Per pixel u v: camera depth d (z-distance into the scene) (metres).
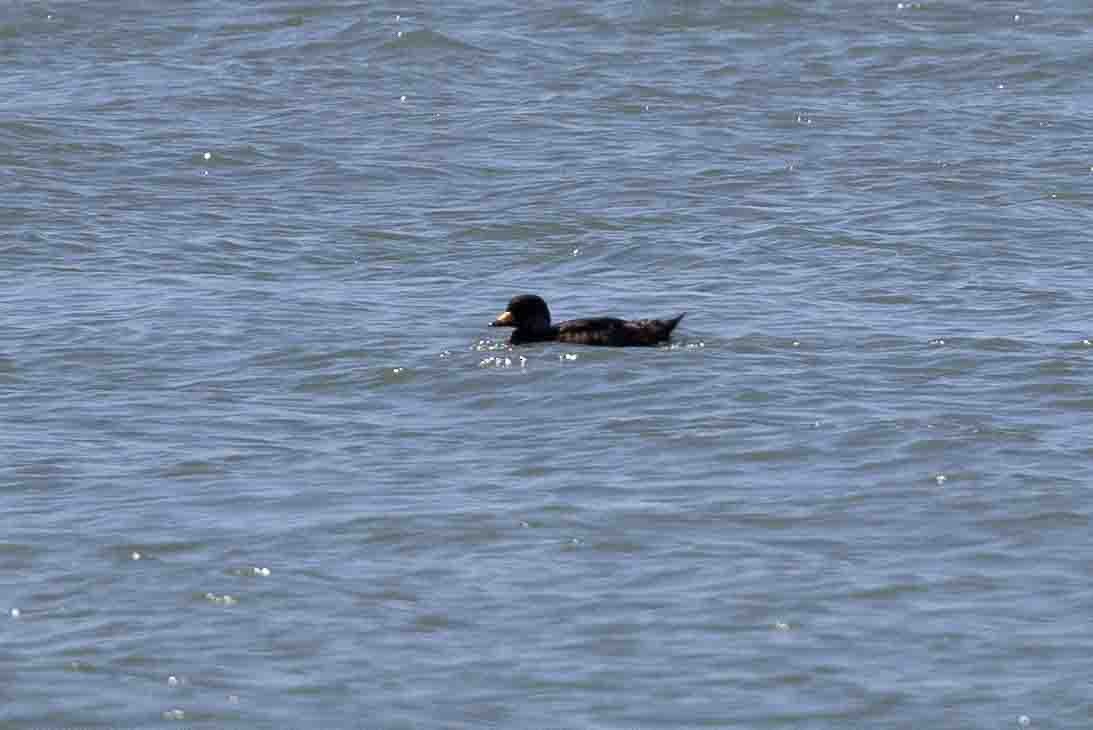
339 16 102.88
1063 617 31.20
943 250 61.19
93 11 102.50
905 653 30.00
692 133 80.81
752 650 30.16
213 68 92.31
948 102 86.88
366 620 31.28
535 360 46.97
